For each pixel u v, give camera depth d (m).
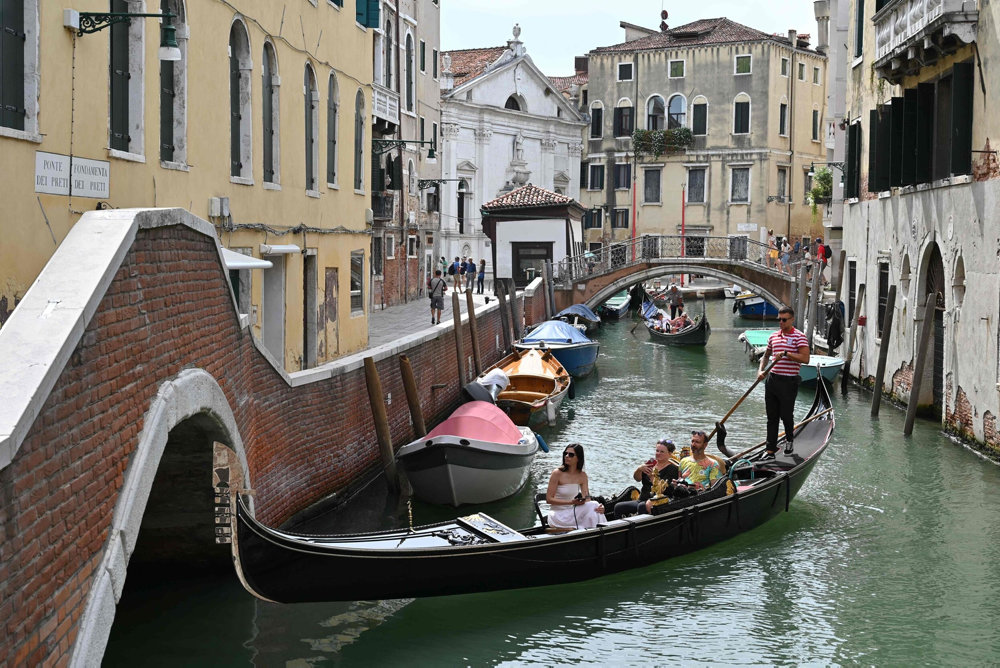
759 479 11.52
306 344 16.09
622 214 47.56
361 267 18.91
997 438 13.37
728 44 44.59
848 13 25.50
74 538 4.54
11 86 7.64
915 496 12.40
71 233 5.26
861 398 19.44
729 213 45.28
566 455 9.77
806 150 46.75
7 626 3.86
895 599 9.30
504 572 8.86
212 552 8.62
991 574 9.90
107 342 5.01
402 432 14.30
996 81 13.20
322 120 16.20
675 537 10.05
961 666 7.98
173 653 7.75
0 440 3.65
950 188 14.98
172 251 6.23
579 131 48.09
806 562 10.23
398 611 8.73
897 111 17.27
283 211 14.39
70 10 8.30
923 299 16.66
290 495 10.22
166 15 8.45
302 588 7.70
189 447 7.62
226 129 12.16
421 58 33.78
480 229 42.78
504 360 20.64
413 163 32.22
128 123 9.75
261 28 13.23
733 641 8.41
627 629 8.63
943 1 14.11
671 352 28.58
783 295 32.44
